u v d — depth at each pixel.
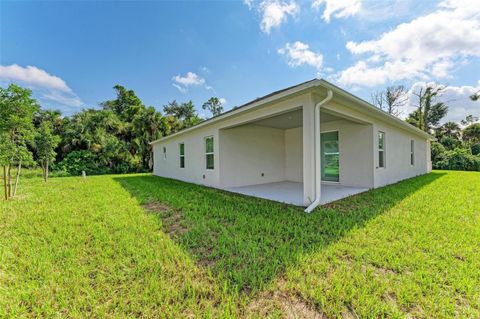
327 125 8.22
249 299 1.87
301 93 4.73
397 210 4.38
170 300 1.89
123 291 1.99
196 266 2.41
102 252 2.73
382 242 2.91
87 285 2.08
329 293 1.91
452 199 5.32
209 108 35.69
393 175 8.38
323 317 1.68
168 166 12.66
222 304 1.81
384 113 6.55
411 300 1.83
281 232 3.33
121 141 18.02
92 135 17.25
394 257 2.50
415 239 2.96
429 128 25.05
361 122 6.79
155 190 7.50
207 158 8.85
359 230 3.31
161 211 4.71
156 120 18.69
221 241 2.98
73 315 1.71
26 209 4.91
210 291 1.98
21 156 6.36
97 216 4.26
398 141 8.88
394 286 2.00
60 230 3.51
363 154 7.18
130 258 2.58
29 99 6.02
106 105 25.72
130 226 3.69
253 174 8.81
